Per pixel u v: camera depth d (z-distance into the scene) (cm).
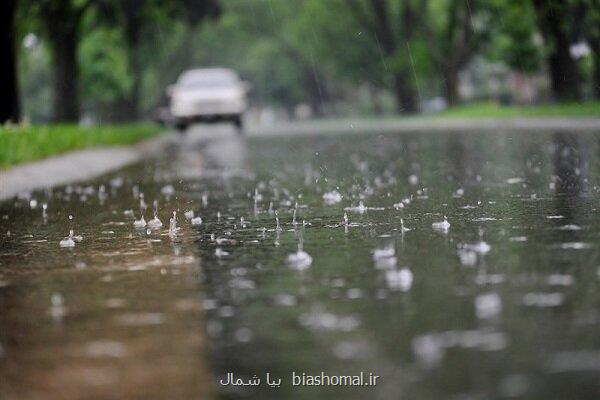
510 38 8938
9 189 2569
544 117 6512
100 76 9025
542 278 976
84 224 1686
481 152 3550
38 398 636
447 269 1052
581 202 1705
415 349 714
